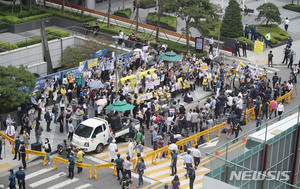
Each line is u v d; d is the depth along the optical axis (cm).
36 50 5297
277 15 6334
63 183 3158
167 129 4009
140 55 5019
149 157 3559
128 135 3766
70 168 3180
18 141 3416
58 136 3800
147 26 6162
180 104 4256
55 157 3316
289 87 4644
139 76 4444
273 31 6328
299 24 6900
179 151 3622
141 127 3834
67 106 3853
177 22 6594
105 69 4769
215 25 5669
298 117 3047
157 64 4888
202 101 4597
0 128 3866
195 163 3300
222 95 4228
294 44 6159
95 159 3488
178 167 3397
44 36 5041
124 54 5138
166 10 5756
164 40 5862
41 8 6525
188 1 5644
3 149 3594
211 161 2448
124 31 5906
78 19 6125
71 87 4397
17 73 3847
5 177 3238
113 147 3347
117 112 3869
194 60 5097
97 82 4156
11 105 3769
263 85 4538
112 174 3300
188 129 4019
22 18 5978
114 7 7038
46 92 4200
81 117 3806
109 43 5209
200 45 5531
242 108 4359
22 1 6675
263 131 2870
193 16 5438
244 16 6962
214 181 2409
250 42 5919
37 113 4134
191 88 4794
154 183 3175
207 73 4734
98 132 3544
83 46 5147
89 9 6562
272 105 4212
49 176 3247
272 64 5509
